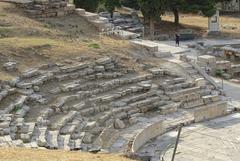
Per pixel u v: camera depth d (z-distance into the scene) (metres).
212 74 54.62
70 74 42.25
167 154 35.69
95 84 42.06
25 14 53.94
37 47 44.62
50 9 55.06
